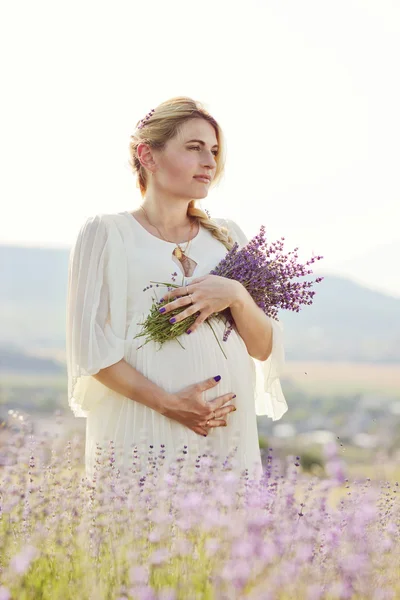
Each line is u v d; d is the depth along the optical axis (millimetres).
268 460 2750
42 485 2785
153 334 3498
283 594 2164
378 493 2842
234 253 3748
